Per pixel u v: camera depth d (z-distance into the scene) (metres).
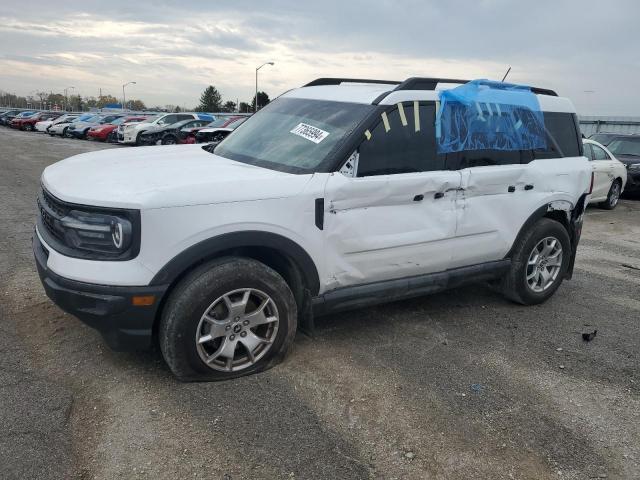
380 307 4.88
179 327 3.19
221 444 2.84
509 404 3.41
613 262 7.06
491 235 4.55
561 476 2.79
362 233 3.78
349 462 2.78
